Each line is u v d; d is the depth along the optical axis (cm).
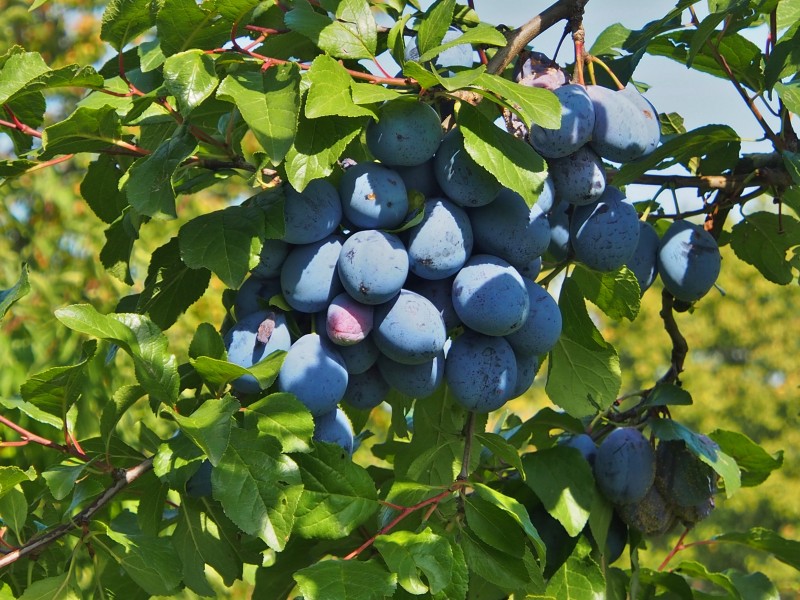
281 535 187
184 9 190
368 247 191
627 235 200
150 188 191
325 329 193
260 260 193
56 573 198
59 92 530
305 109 189
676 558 920
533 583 196
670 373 214
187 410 194
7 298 194
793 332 1288
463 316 193
